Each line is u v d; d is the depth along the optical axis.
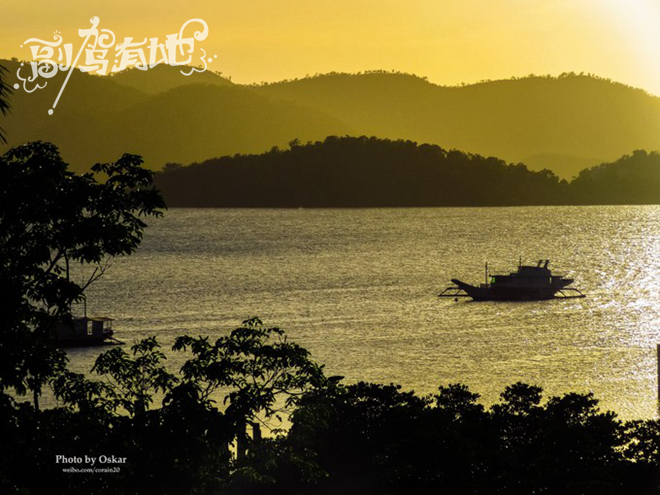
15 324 57.53
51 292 58.75
